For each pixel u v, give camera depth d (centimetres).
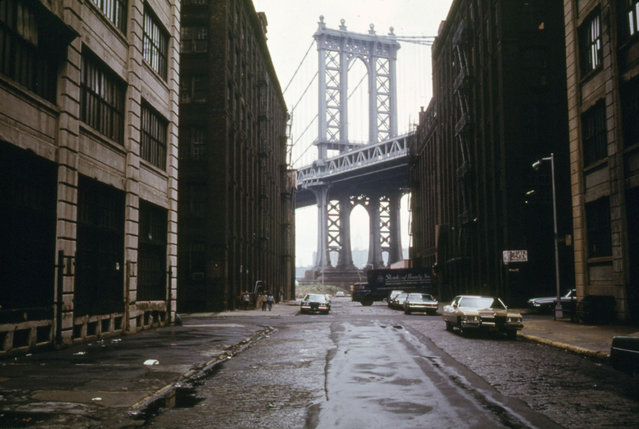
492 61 4828
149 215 2533
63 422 741
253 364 1349
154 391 954
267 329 2534
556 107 4503
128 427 729
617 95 2494
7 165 1413
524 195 4419
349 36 17600
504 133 4481
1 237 1384
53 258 1595
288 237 8781
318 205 16388
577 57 2933
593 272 2800
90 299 1866
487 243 4903
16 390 948
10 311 1383
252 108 5809
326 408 847
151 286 2553
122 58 2152
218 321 3147
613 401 905
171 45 2788
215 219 4278
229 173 4578
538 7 4591
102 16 1938
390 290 6450
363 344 1823
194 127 4381
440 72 7188
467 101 5478
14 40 1431
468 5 5619
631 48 2420
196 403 891
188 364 1287
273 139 7644
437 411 823
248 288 5403
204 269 4272
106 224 2031
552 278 4353
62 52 1638
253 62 5900
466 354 1557
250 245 5572
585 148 2888
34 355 1439
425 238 8612
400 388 1011
